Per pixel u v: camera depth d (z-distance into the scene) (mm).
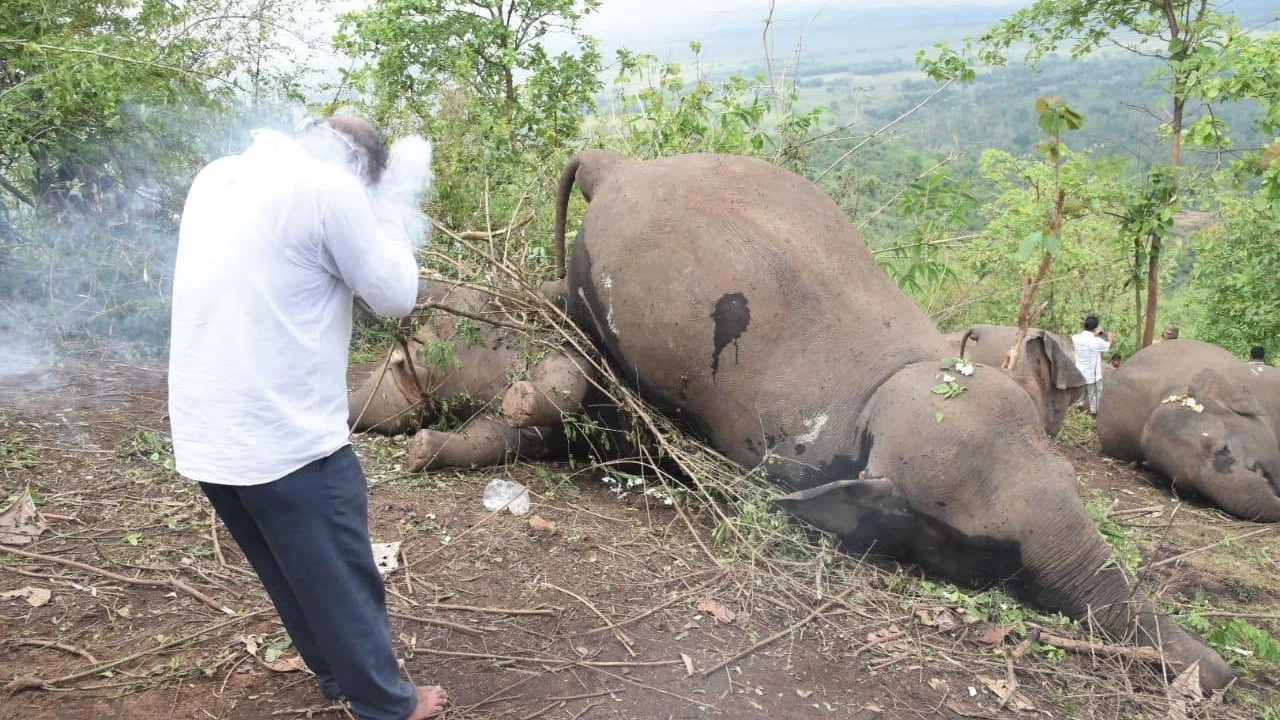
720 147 7445
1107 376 9008
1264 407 8148
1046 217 8211
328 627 2656
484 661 3369
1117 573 3945
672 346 4711
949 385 4113
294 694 3092
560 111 9203
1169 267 11906
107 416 5152
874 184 7223
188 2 7133
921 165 7344
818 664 3604
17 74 6512
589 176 5684
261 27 7324
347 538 2656
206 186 2590
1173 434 7887
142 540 3908
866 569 4309
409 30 8992
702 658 3543
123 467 4535
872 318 4605
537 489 5016
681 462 4742
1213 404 7859
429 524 4391
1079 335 10094
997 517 3898
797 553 4410
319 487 2592
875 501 4043
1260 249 11609
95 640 3252
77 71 6082
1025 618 4012
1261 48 8250
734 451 4730
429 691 2977
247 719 2953
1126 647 3816
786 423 4484
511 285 5578
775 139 7523
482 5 9664
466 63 7797
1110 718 3502
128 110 6434
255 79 7484
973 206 6434
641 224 4934
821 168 7555
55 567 3646
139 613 3432
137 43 6801
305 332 2561
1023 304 4887
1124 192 9094
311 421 2578
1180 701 3615
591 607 3783
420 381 5742
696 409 4797
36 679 2973
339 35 9086
